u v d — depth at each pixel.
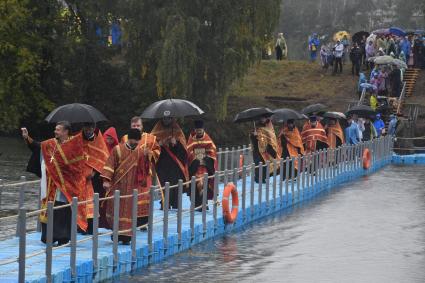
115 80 119.69
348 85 137.12
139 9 108.44
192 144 45.78
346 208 56.56
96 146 34.97
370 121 94.06
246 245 41.56
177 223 39.06
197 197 45.66
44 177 32.88
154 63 111.81
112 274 32.94
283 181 62.56
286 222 49.72
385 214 53.59
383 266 36.97
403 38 136.88
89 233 36.16
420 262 37.97
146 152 35.62
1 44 111.44
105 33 117.25
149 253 35.91
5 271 29.28
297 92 136.25
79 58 116.00
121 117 119.06
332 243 42.66
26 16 113.31
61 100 119.38
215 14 110.38
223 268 35.72
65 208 32.41
